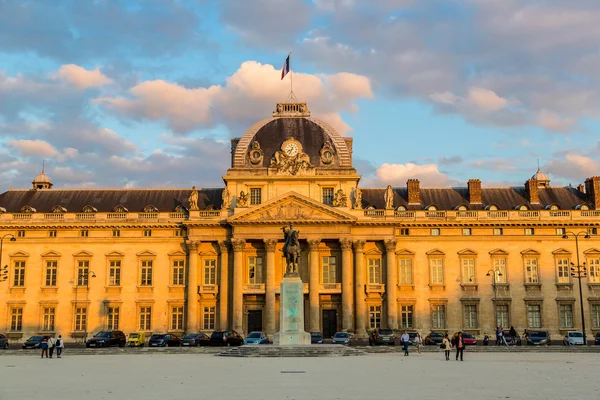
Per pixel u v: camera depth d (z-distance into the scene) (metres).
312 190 104.12
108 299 103.88
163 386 35.75
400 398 30.00
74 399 30.25
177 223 104.88
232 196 104.44
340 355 62.88
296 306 66.75
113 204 109.56
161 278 104.31
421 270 104.00
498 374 42.91
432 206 106.62
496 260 104.19
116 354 72.25
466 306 103.31
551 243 104.25
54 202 109.88
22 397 31.09
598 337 90.00
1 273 104.19
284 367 48.53
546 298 102.94
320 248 103.69
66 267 104.62
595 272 103.56
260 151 105.75
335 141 106.69
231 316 101.50
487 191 111.12
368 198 110.12
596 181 107.94
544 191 111.19
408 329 102.12
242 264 101.31
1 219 105.38
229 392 32.56
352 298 102.06
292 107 111.44
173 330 102.94
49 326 103.50
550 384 36.47
